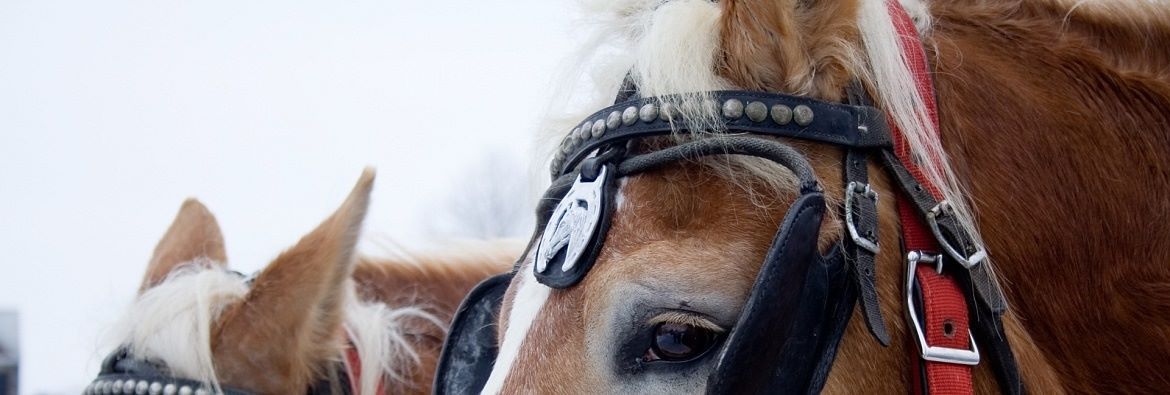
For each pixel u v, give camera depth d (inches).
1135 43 80.8
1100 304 77.2
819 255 72.7
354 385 99.3
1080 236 77.1
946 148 76.5
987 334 74.2
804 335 72.0
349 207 97.9
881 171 74.8
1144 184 78.1
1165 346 77.2
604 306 72.3
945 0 81.6
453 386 80.3
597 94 77.5
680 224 72.9
